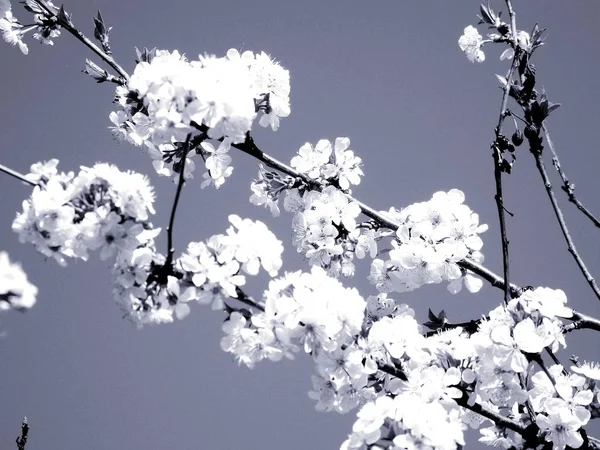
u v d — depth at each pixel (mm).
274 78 4242
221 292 3363
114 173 3301
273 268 3416
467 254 4457
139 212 3281
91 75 4496
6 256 2859
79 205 3246
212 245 3412
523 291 4414
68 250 3285
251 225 3469
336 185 4758
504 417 3920
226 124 3395
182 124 3297
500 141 4266
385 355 3684
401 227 4430
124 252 3275
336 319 3381
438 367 3811
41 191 3238
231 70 3484
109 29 4711
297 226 4582
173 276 3348
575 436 3750
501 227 4262
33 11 4785
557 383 3816
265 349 3379
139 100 4059
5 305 2812
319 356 3455
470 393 3830
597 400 3887
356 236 4645
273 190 4664
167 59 3586
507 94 4281
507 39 4734
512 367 3760
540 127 4312
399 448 3203
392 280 4602
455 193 4449
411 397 3404
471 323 4332
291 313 3357
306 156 4730
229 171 4652
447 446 3199
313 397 3645
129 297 3344
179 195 3281
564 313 3906
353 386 3555
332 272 4617
